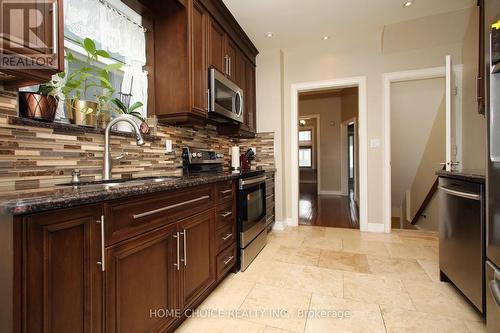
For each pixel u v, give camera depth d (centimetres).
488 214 130
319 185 675
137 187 108
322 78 347
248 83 330
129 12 187
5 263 70
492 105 126
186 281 144
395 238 302
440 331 138
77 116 141
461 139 286
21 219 70
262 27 291
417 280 197
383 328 141
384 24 286
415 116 380
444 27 279
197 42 210
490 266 130
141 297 112
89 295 89
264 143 359
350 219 402
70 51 149
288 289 186
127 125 173
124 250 103
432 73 300
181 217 141
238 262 217
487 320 133
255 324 146
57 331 78
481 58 185
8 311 70
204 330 141
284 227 353
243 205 221
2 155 105
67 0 143
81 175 140
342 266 224
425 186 448
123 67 183
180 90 199
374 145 327
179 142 234
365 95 328
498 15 117
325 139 668
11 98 109
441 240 193
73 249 84
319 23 283
